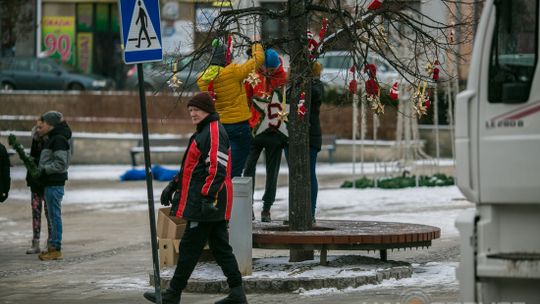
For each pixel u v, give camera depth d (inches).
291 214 900.6
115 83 3639.3
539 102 565.9
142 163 2319.1
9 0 2920.8
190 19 1008.2
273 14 894.4
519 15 570.9
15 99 2610.7
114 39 3769.7
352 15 933.2
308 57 876.0
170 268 884.0
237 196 833.5
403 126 1962.4
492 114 573.6
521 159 567.5
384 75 1589.6
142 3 740.7
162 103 2516.0
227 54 916.0
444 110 2330.2
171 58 985.5
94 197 1686.8
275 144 986.7
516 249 575.2
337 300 764.0
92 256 1071.6
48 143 1053.2
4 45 2989.7
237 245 831.7
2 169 1032.8
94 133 2486.5
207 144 730.2
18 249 1143.6
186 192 738.2
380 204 1488.7
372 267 869.8
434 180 1697.8
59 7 3774.6
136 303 788.0
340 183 1819.6
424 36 920.9
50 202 1056.2
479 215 581.9
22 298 826.2
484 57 576.4
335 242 844.0
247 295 802.2
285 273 837.8
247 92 986.1
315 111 967.0
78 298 819.4
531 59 568.4
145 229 1289.4
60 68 3228.3
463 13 1016.2
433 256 1003.9
